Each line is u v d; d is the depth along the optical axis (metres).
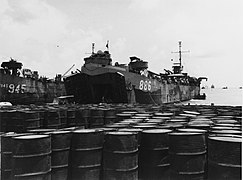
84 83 29.66
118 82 28.12
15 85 33.75
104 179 6.45
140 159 6.68
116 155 6.25
